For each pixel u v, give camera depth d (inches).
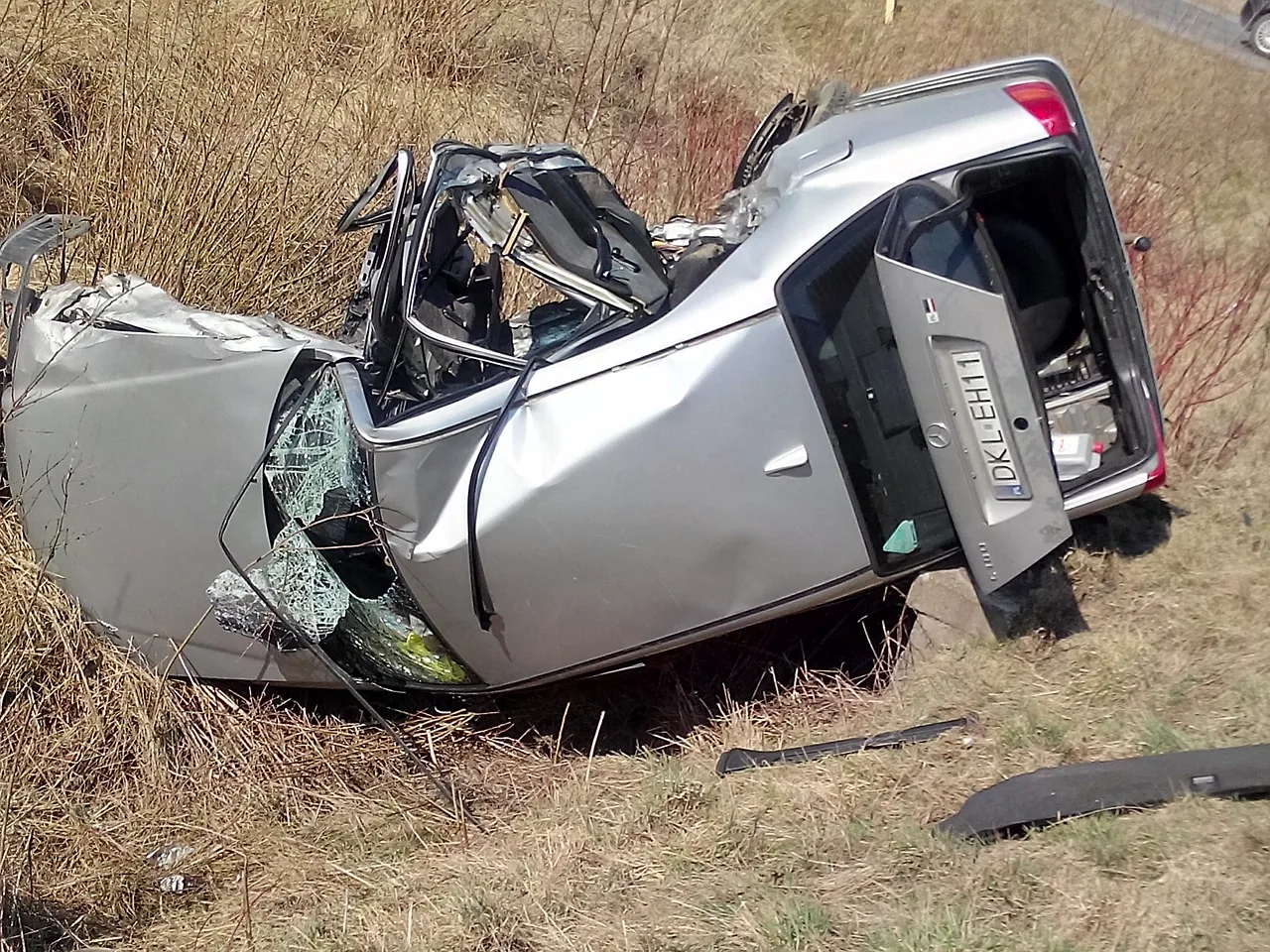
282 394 150.5
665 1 340.5
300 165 229.1
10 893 127.9
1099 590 170.9
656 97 309.7
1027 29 383.9
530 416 139.3
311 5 268.1
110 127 218.5
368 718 165.3
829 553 139.8
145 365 155.9
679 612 141.9
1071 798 121.6
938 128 147.0
